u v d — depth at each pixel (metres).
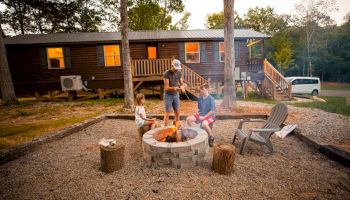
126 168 3.64
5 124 7.39
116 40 14.02
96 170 3.60
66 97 16.27
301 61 38.09
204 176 3.30
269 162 3.76
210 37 14.55
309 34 35.22
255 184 3.03
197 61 15.51
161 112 8.68
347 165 3.49
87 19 28.86
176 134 4.05
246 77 14.76
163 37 14.70
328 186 2.94
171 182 3.14
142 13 29.80
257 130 3.99
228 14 8.41
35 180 3.29
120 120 7.57
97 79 14.91
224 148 3.32
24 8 25.83
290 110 8.68
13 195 2.89
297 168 3.50
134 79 13.64
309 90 18.64
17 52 14.42
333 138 4.77
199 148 3.64
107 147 3.54
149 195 2.81
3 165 3.84
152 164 3.68
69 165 3.82
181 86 5.39
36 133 5.96
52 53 14.80
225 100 8.83
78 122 7.09
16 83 14.59
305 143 4.74
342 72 38.59
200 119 4.84
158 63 13.84
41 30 27.81
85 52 14.83
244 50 15.50
